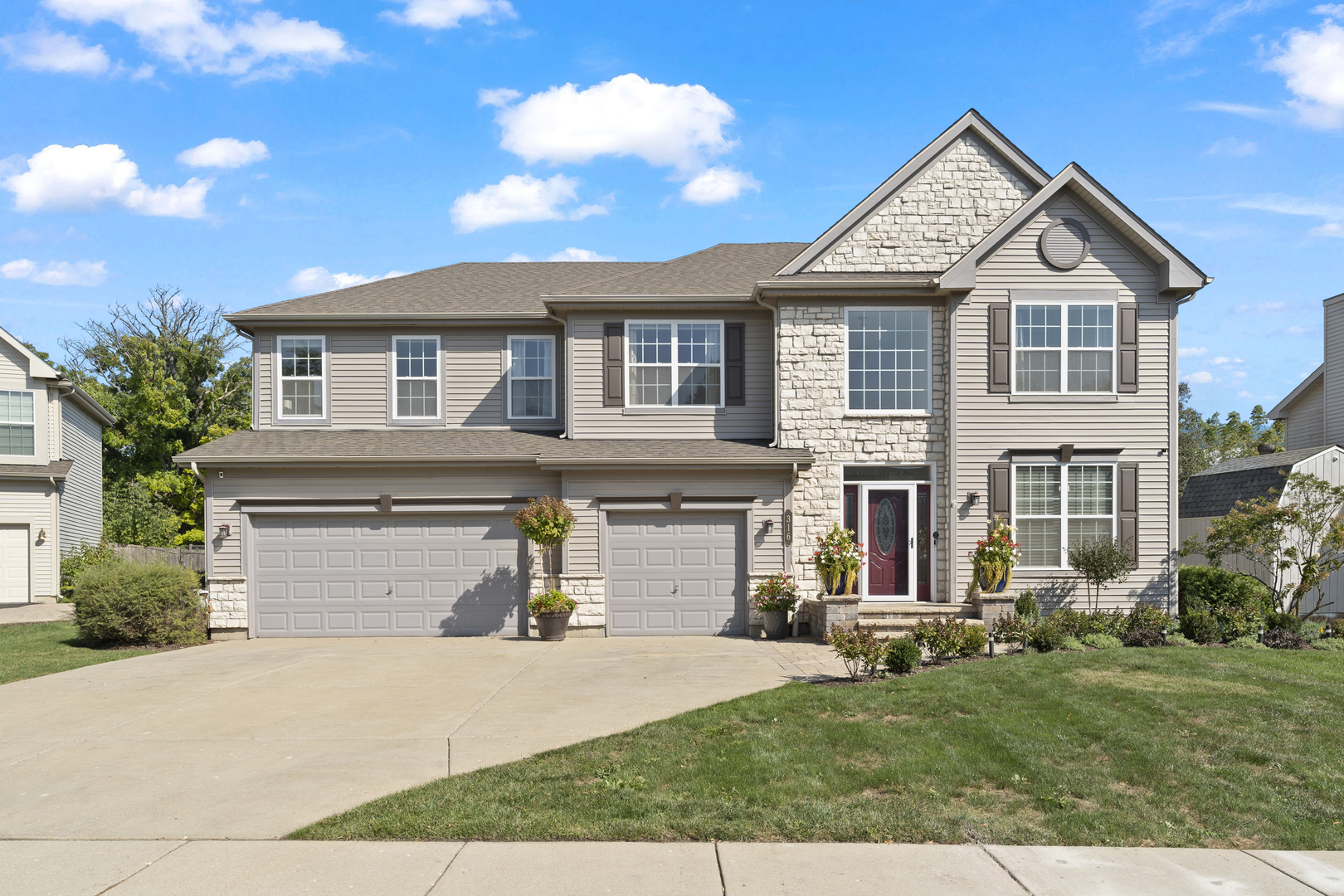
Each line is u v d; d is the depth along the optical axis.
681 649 14.98
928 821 6.71
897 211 17.77
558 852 6.16
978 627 13.14
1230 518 16.11
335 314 18.73
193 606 16.55
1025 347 17.11
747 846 6.27
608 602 16.91
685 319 18.22
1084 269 17.12
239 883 5.66
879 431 17.28
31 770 8.12
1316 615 19.22
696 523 17.06
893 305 17.41
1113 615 15.68
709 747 8.50
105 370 42.97
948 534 16.98
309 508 17.12
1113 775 7.75
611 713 10.02
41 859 6.06
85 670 13.35
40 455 25.94
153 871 5.85
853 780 7.61
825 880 5.71
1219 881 5.77
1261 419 46.41
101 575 16.02
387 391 19.16
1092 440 16.98
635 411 18.11
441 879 5.71
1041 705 9.69
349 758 8.38
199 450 17.19
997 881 5.73
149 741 9.09
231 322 18.86
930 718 9.34
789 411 17.31
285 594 17.14
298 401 19.11
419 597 17.23
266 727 9.60
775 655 14.09
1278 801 7.18
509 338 19.30
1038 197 16.91
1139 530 16.94
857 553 16.08
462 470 17.28
